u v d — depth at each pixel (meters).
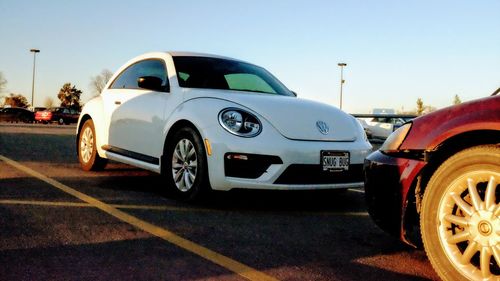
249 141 3.25
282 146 3.27
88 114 5.12
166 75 4.26
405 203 2.19
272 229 2.93
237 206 3.59
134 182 4.49
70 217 2.97
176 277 2.02
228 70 4.53
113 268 2.09
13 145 7.77
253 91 4.32
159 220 3.02
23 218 2.88
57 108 34.81
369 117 21.25
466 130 1.96
